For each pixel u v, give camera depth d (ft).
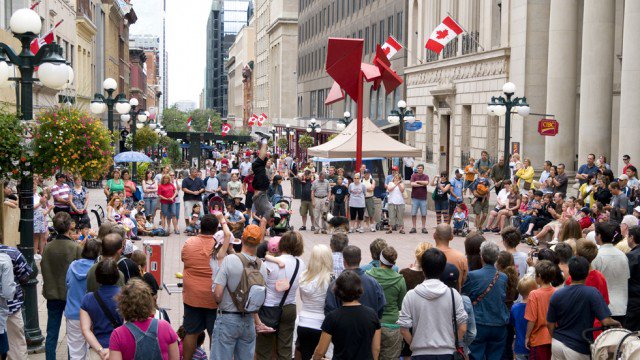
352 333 23.13
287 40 373.61
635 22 81.76
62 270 32.65
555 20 102.27
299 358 30.96
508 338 32.78
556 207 69.77
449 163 143.23
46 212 62.39
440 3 151.33
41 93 110.83
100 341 25.38
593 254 31.24
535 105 109.70
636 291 33.55
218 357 28.81
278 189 86.22
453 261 29.99
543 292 28.60
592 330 26.61
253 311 28.66
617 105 95.96
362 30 211.82
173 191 80.89
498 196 80.94
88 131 41.65
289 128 308.19
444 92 139.54
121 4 293.64
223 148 376.89
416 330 25.13
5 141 35.60
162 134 222.07
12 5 98.02
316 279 28.96
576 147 103.86
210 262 31.35
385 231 85.10
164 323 21.52
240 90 591.78
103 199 118.01
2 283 29.30
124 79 293.64
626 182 66.33
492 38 121.19
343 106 235.40
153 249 50.01
